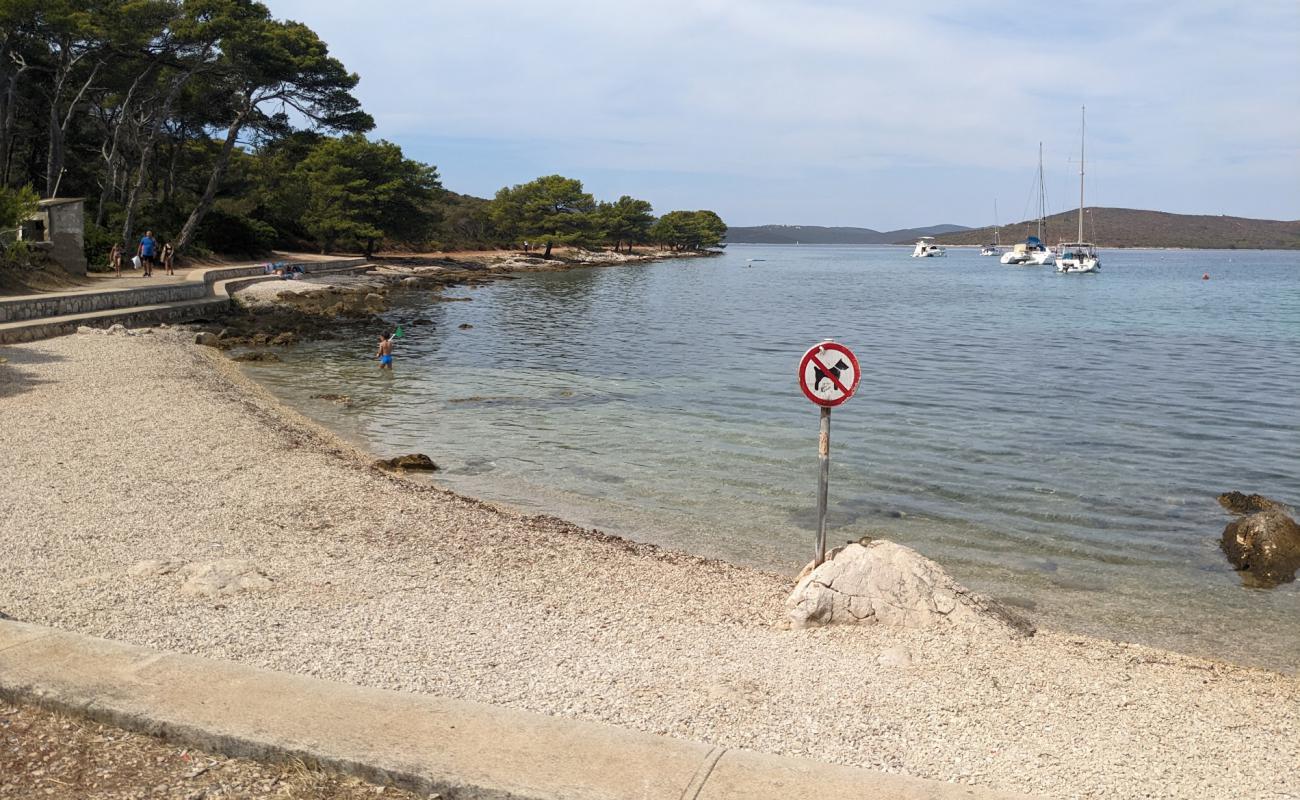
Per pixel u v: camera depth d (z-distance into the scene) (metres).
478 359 33.06
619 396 25.69
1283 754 5.85
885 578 8.24
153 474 12.74
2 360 22.81
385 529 10.83
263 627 7.00
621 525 13.67
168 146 68.31
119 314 31.75
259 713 5.04
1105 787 5.07
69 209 39.09
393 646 6.79
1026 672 7.04
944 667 7.04
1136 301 71.75
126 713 4.97
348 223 80.38
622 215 159.75
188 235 56.28
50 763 4.61
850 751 5.35
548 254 125.94
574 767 4.59
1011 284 100.25
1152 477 17.44
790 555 12.54
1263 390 28.06
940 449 19.52
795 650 7.37
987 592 11.38
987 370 32.19
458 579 9.07
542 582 9.27
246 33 51.41
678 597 9.10
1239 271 147.88
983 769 5.21
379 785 4.54
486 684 6.12
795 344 39.66
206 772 4.60
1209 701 6.88
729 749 4.86
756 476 16.91
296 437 16.67
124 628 6.79
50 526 9.91
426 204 92.50
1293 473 17.94
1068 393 27.23
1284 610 10.91
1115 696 6.71
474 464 17.31
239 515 10.90
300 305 46.88
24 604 7.26
